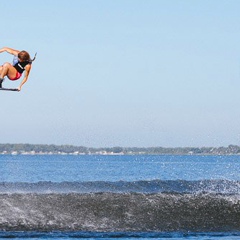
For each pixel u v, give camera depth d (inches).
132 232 2400.3
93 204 2623.0
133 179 5836.6
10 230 2348.7
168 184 3762.3
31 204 2573.8
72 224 2470.5
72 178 6023.6
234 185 3878.0
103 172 7726.4
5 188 3388.3
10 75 2102.6
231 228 2546.8
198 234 2402.8
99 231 2396.7
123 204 2650.1
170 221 2571.4
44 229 2390.5
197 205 2704.2
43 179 5807.1
